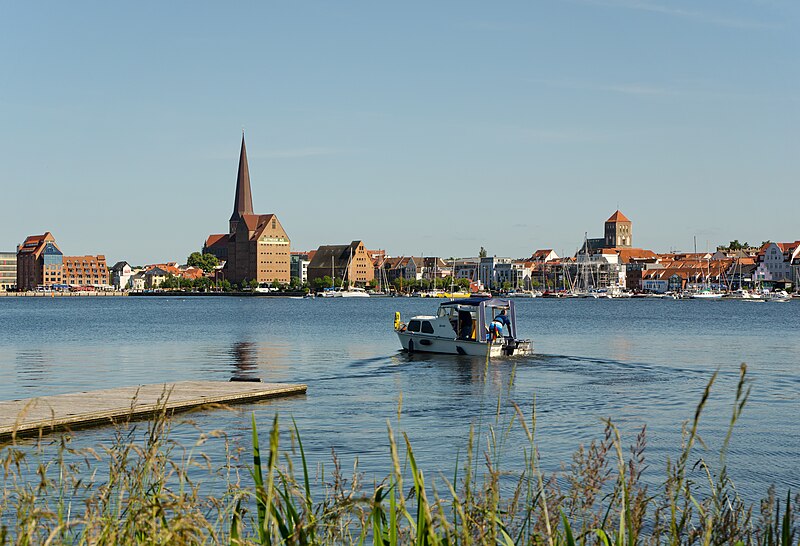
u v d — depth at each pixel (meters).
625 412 35.09
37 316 170.00
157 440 8.72
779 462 24.47
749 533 8.36
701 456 25.41
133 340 88.88
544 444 27.38
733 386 44.38
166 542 6.71
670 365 56.56
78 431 29.59
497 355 61.31
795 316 157.75
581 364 57.00
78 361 63.34
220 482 18.98
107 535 7.32
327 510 7.89
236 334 99.31
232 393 38.22
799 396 40.03
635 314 170.50
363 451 26.36
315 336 93.94
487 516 7.32
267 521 5.99
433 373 51.56
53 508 11.38
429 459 24.94
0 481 17.91
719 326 116.56
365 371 53.22
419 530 6.33
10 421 29.80
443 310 64.38
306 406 36.66
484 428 30.81
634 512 7.68
